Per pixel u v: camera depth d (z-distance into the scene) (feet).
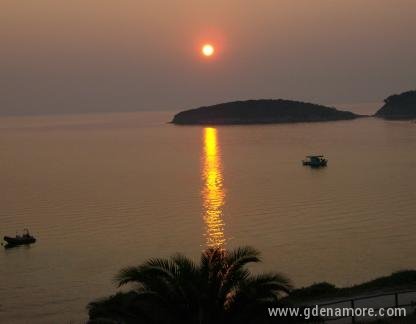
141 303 56.80
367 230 197.47
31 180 387.34
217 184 335.47
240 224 218.18
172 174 391.24
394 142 561.84
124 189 326.85
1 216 258.16
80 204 279.69
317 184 320.91
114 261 174.19
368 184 310.65
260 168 407.44
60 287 151.23
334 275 149.07
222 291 56.03
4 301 141.79
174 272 56.59
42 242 204.23
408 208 233.76
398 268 152.76
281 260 164.86
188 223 224.33
